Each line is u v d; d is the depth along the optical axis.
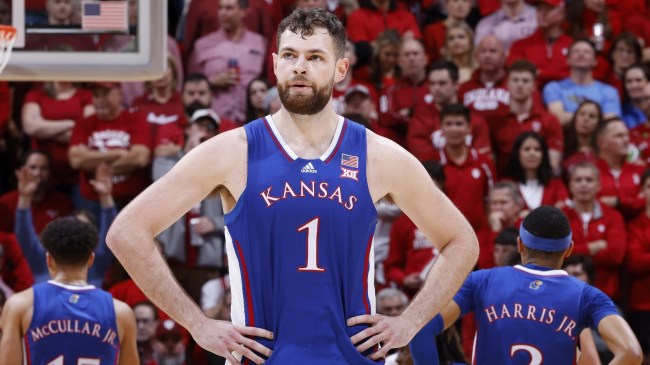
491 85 27.06
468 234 10.05
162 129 25.17
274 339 9.43
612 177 25.53
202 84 26.22
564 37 29.06
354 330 9.52
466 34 28.56
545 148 24.44
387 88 27.53
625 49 29.30
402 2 30.38
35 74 15.16
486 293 13.52
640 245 23.97
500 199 22.83
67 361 14.88
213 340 9.20
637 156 26.62
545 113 26.78
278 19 29.78
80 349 14.95
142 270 9.28
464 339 20.33
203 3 28.72
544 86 28.44
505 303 13.36
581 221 23.83
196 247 23.11
